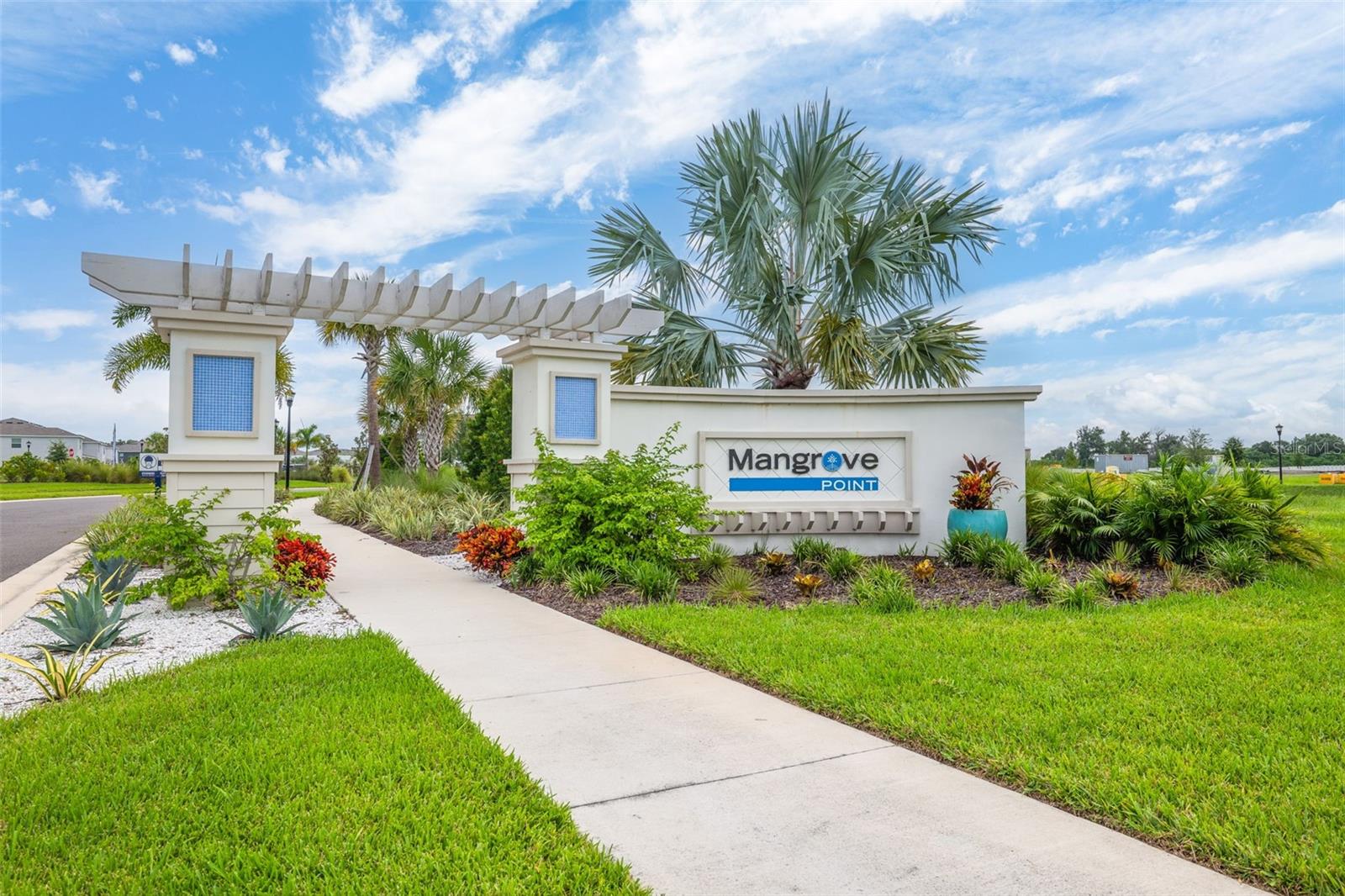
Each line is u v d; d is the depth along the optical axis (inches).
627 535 318.3
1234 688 169.5
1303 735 141.9
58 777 121.8
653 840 106.7
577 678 187.3
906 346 486.0
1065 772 125.1
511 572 332.8
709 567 339.3
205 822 109.0
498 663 201.3
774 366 526.0
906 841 106.3
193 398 296.4
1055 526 355.9
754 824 111.6
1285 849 100.3
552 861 100.7
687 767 132.3
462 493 652.1
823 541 379.9
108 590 293.7
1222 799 116.0
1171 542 328.8
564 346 362.3
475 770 127.5
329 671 183.2
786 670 184.9
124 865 98.4
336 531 602.2
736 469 396.8
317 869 98.1
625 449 391.2
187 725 144.7
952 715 153.0
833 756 138.0
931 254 501.0
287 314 333.1
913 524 393.1
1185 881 96.3
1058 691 167.3
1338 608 253.3
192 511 283.0
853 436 399.9
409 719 151.3
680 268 543.5
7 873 95.3
